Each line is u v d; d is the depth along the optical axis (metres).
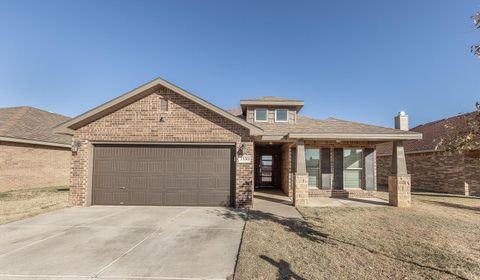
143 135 10.34
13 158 14.48
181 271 4.35
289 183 13.21
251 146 10.22
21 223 7.50
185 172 10.34
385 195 13.95
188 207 10.02
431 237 6.21
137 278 4.10
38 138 15.82
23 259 4.84
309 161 13.40
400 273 4.23
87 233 6.52
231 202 10.22
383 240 5.97
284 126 12.82
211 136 10.28
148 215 8.58
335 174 13.30
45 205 10.16
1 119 16.14
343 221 7.82
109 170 10.40
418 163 17.94
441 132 16.75
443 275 4.17
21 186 14.88
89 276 4.15
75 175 10.26
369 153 13.34
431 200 12.40
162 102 10.46
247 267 4.43
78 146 10.32
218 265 4.59
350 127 11.89
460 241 5.92
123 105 10.45
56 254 5.11
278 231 6.69
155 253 5.18
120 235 6.36
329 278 4.04
